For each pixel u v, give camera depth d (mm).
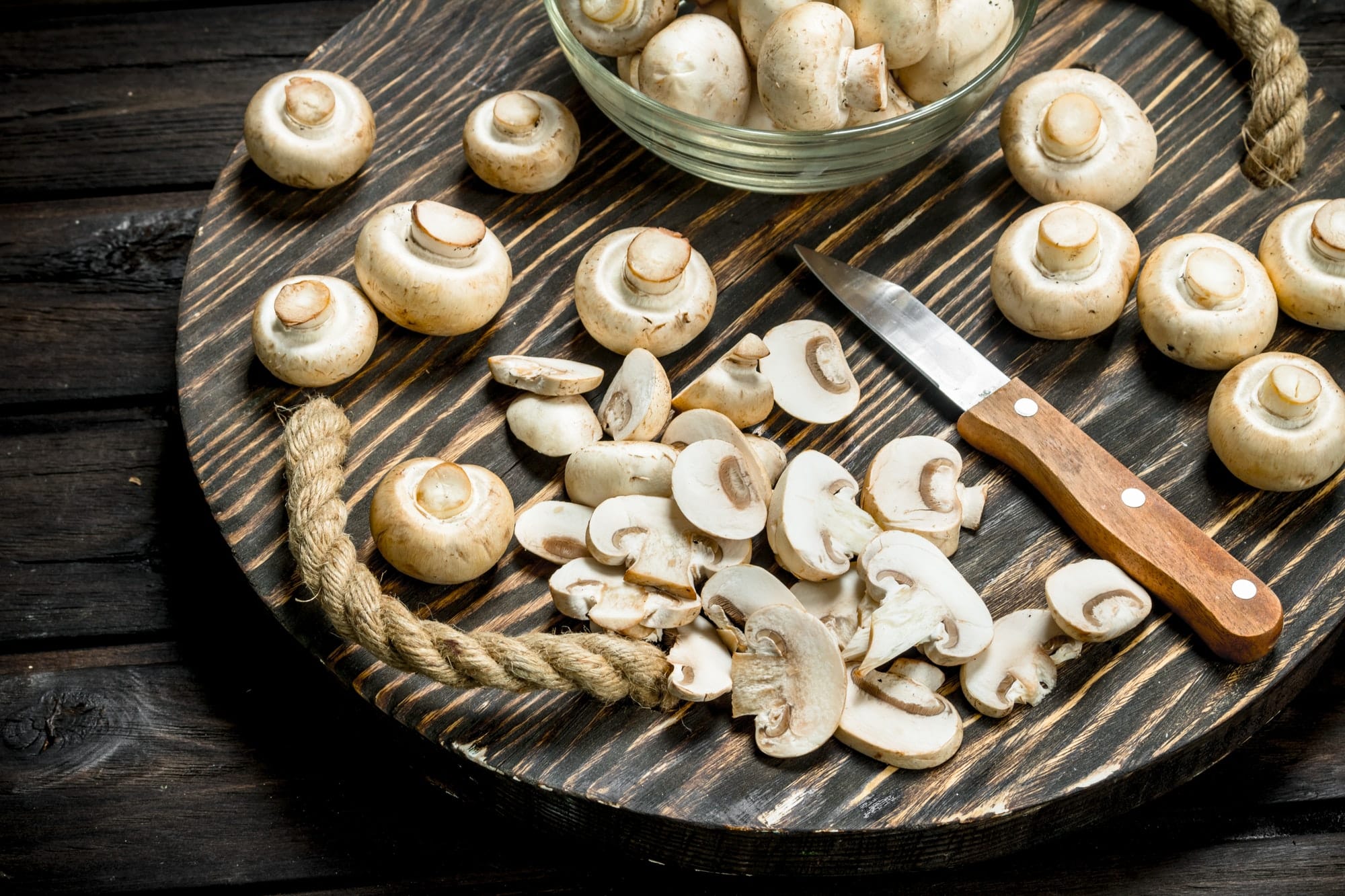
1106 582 711
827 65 737
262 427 752
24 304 843
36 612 790
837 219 796
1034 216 768
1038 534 739
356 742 764
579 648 687
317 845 751
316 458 719
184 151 873
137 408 826
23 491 809
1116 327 772
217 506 736
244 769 761
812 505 717
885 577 706
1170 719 704
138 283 849
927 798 691
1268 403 728
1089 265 756
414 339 770
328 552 700
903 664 708
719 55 755
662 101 756
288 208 793
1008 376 766
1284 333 769
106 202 864
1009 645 709
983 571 733
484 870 750
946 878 746
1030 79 803
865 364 769
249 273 781
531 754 697
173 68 886
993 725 703
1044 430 738
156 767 763
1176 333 751
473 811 756
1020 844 709
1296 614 720
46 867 748
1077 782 693
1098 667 712
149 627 788
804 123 747
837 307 779
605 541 711
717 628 708
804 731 688
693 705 703
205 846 751
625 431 736
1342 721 766
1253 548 731
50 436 819
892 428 758
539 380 737
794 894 745
